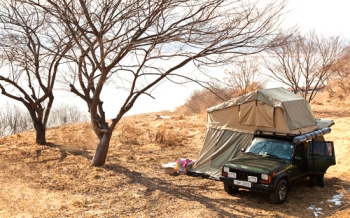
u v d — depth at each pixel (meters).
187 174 11.31
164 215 8.09
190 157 13.74
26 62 12.90
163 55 9.83
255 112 10.45
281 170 8.81
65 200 8.88
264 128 10.34
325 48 21.33
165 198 9.16
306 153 9.95
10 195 9.13
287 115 9.92
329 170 11.80
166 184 10.31
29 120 21.12
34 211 8.12
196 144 16.00
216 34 9.77
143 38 10.18
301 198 9.28
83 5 9.72
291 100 10.39
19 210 8.16
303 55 21.52
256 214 8.18
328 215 8.18
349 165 12.17
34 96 14.20
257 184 8.52
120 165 12.13
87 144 15.28
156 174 11.34
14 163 12.02
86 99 11.26
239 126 10.98
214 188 10.02
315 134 10.21
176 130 18.91
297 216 8.09
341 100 27.61
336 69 21.91
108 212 8.18
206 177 11.00
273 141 9.93
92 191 9.58
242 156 9.76
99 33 9.77
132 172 11.36
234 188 9.62
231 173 8.95
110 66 10.33
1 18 12.15
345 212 8.30
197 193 9.59
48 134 17.25
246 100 10.60
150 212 8.25
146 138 16.84
